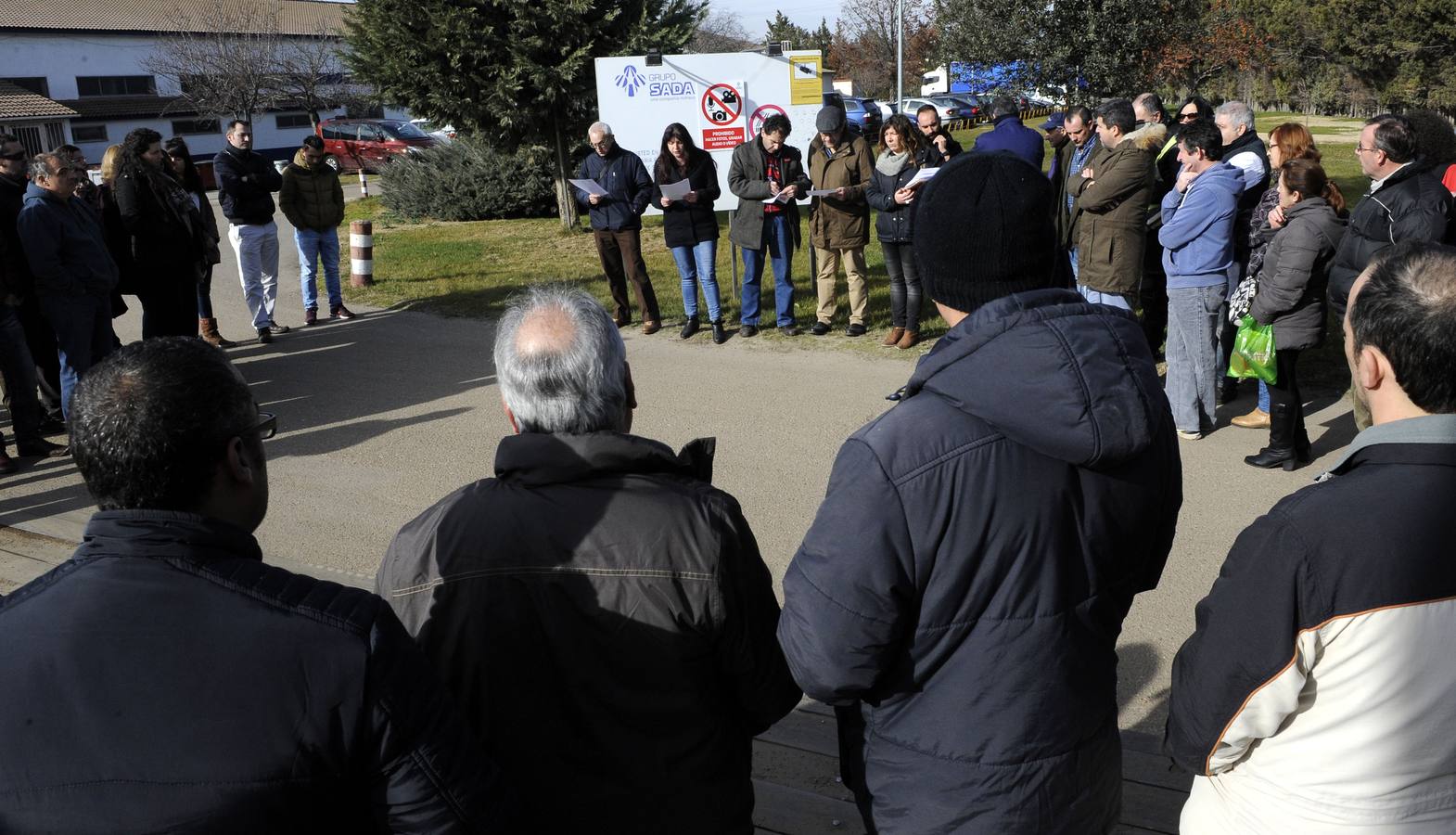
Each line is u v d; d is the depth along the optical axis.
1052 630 1.60
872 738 1.75
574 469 1.72
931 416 1.58
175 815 1.24
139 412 1.36
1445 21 36.53
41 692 1.26
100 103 40.59
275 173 9.53
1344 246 4.91
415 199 18.05
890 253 8.08
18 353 6.45
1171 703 1.75
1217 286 5.72
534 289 1.92
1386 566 1.44
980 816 1.64
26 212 6.25
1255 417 6.24
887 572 1.56
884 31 47.06
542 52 14.91
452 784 1.39
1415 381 1.48
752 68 10.57
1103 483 1.59
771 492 5.69
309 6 47.03
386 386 8.08
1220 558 4.64
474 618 1.67
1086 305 1.60
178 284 7.82
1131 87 15.78
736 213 8.70
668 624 1.68
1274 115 42.41
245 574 1.36
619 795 1.71
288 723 1.28
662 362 8.31
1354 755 1.51
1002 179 1.64
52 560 5.01
